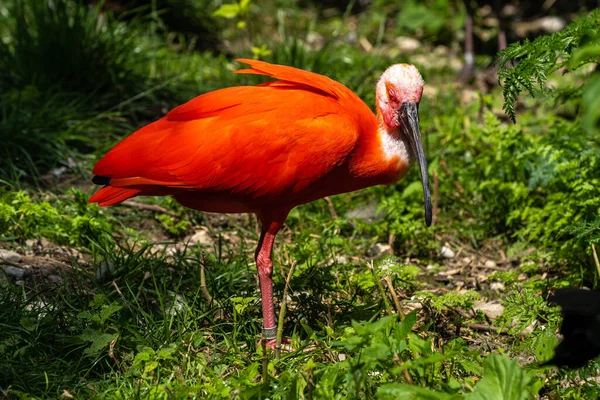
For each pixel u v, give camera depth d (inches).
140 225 282.5
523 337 213.5
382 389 155.9
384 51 441.7
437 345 201.0
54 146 305.6
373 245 276.5
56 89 337.7
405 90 216.1
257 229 278.8
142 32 400.8
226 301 219.6
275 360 189.6
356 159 213.2
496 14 407.8
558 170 260.1
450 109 366.6
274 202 209.8
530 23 480.7
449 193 298.0
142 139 205.9
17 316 203.5
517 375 156.4
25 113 307.9
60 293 219.1
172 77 362.9
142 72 363.3
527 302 211.8
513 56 197.3
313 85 211.3
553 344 185.6
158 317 214.2
